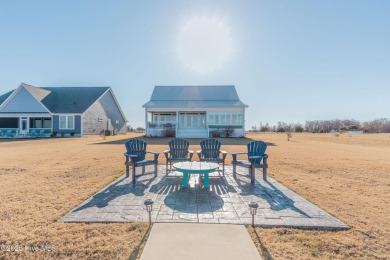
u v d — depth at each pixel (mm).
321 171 6039
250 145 5281
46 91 24172
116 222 2816
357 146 14531
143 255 2105
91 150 10367
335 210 3283
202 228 2650
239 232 2561
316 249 2258
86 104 23328
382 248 2283
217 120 20953
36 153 9359
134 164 4738
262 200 3703
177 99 22875
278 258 2102
